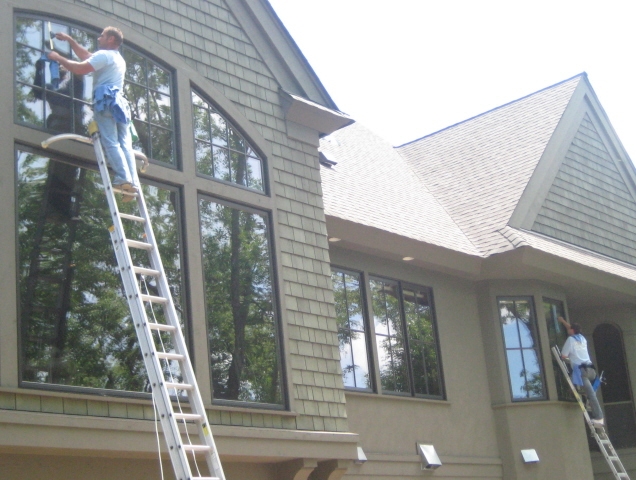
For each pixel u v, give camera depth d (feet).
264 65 33.14
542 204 49.55
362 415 37.81
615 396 53.62
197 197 28.58
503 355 45.68
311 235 32.63
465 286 46.39
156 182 27.53
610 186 56.65
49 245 24.17
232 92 31.30
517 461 44.09
